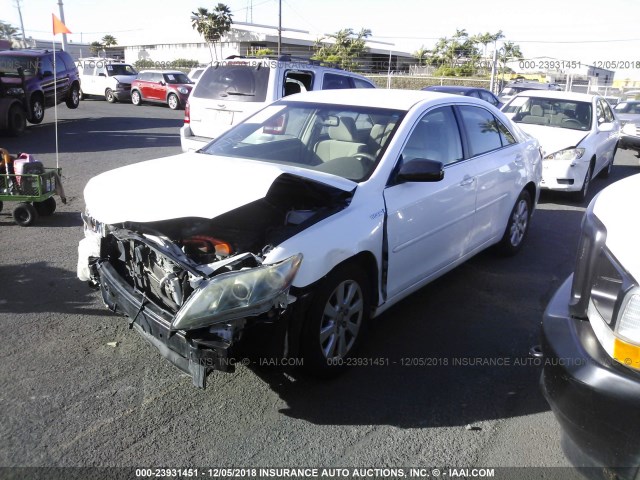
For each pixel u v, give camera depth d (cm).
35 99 1513
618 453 227
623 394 221
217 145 469
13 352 379
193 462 284
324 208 351
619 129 1171
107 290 353
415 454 295
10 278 502
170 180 342
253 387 350
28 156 665
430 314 461
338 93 499
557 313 271
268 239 317
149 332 313
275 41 4947
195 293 279
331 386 354
